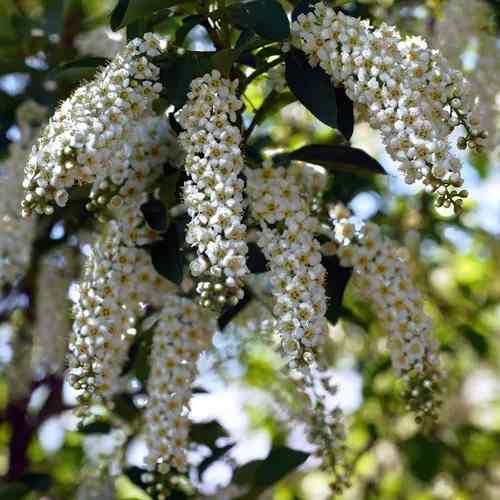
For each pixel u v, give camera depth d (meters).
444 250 7.48
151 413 3.77
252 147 3.97
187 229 3.45
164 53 3.49
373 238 3.87
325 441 4.01
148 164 3.75
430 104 3.19
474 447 7.14
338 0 4.41
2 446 7.12
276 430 6.56
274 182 3.53
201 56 3.54
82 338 3.45
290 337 3.13
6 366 5.75
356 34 3.25
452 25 4.66
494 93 4.50
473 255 7.92
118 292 3.58
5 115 5.49
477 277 7.95
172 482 4.03
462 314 7.42
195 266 3.11
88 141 3.02
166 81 3.47
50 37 5.96
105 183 3.67
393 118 3.14
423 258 7.00
